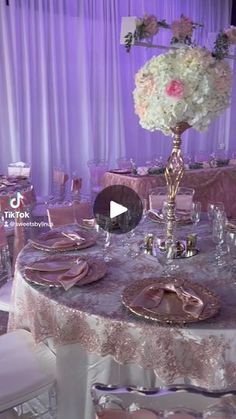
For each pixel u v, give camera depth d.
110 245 1.88
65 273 1.47
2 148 4.81
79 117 5.34
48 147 5.07
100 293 1.38
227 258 1.71
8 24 4.60
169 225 1.74
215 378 1.16
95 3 5.14
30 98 4.86
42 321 1.37
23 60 4.77
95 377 1.36
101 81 5.38
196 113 1.50
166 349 1.17
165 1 5.69
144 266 1.63
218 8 6.21
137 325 1.18
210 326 1.16
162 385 1.22
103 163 5.08
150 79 1.52
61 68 5.04
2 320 2.64
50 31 4.87
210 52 1.55
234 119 6.66
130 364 1.29
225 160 5.14
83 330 1.27
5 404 1.32
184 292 1.29
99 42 5.27
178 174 1.69
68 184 5.24
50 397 1.67
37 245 1.84
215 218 1.86
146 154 6.03
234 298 1.34
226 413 0.91
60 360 1.37
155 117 1.52
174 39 2.04
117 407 0.90
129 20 2.16
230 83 1.55
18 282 1.56
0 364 1.47
